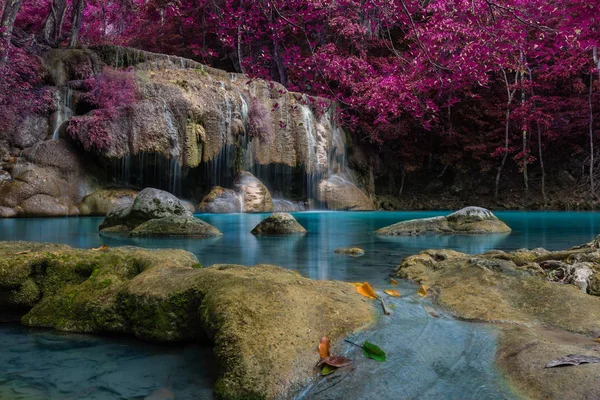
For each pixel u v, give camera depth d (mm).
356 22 16688
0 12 13211
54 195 10492
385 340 1672
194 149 12289
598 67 13602
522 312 2061
